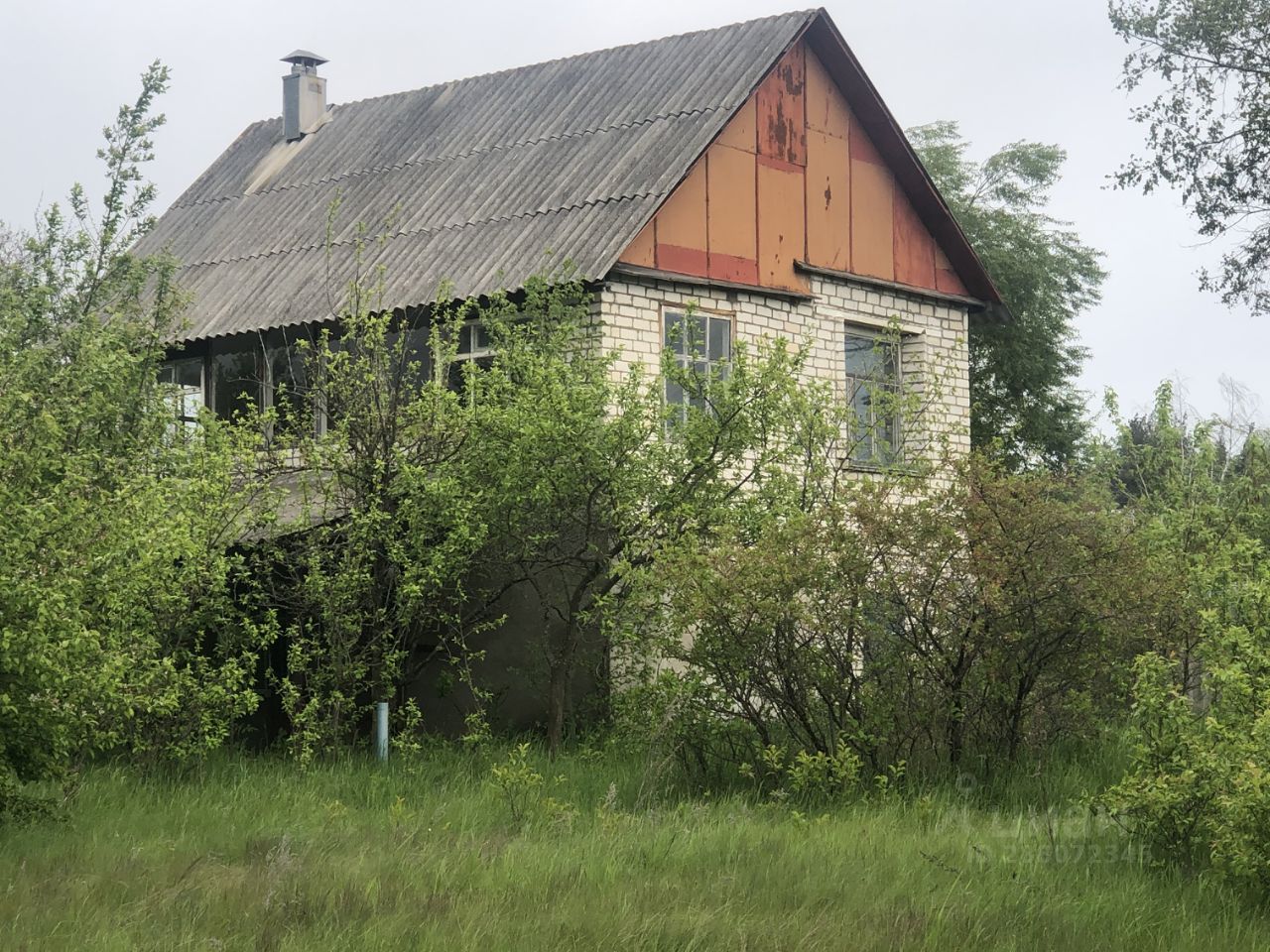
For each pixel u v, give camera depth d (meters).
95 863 8.88
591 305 17.08
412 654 15.12
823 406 15.42
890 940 7.27
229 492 13.96
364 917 7.49
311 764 13.28
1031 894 8.27
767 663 12.09
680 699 12.23
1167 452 15.95
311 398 15.23
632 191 17.75
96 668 10.05
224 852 9.38
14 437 11.13
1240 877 8.51
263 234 21.75
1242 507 14.88
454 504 14.05
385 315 15.84
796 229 19.53
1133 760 9.89
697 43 20.47
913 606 12.06
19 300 15.83
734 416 14.72
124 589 10.78
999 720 12.32
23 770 9.84
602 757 13.47
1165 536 14.11
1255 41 27.39
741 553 11.97
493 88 22.33
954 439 20.94
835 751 11.96
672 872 8.70
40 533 9.65
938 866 8.93
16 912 7.48
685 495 14.57
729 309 18.53
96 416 13.95
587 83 21.03
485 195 19.55
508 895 7.97
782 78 19.58
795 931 7.34
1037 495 12.28
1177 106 27.77
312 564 14.07
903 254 21.02
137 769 12.55
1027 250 32.09
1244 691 9.20
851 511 12.21
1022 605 11.93
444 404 14.62
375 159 22.22
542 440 14.12
